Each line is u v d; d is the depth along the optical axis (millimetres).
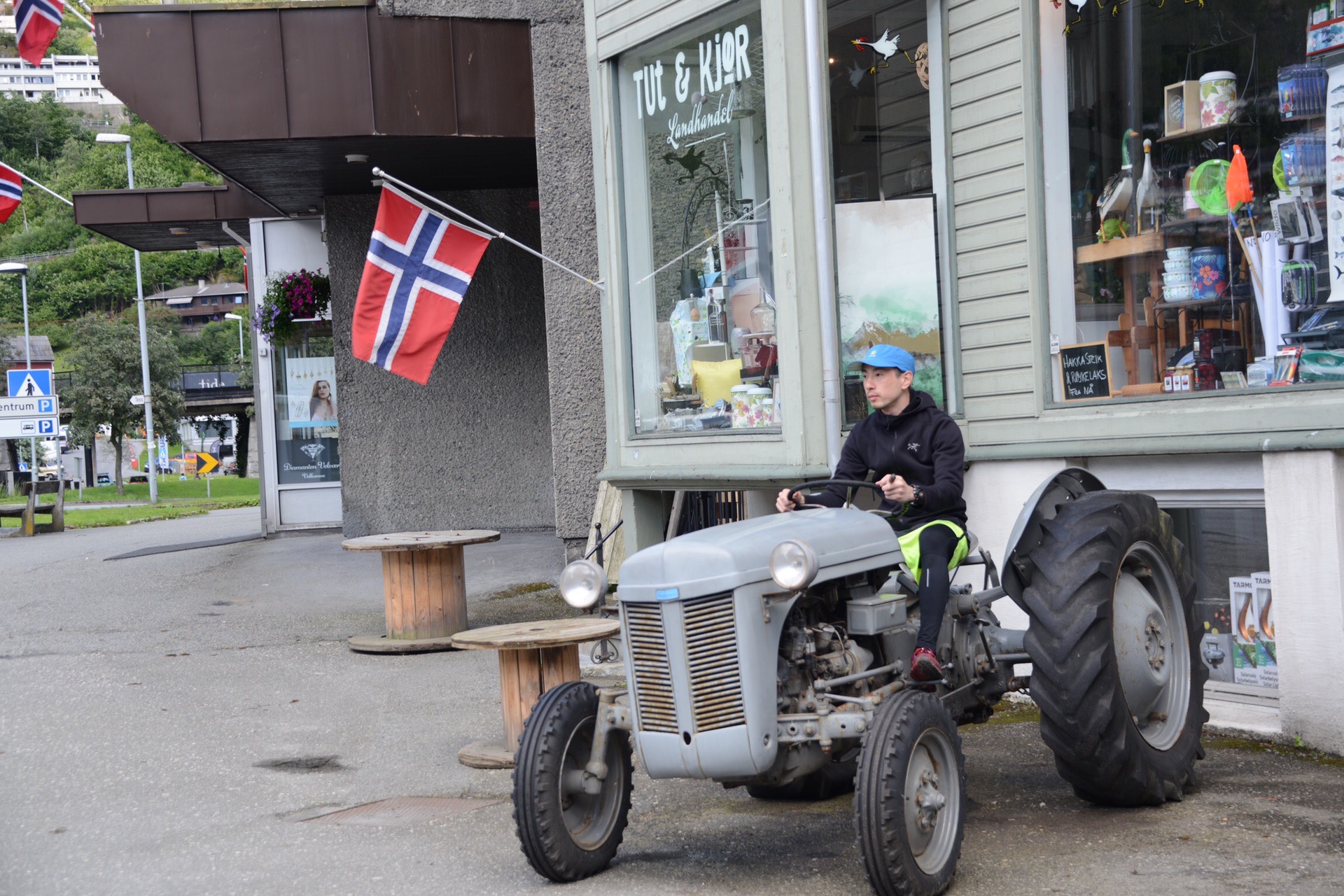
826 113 7102
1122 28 6273
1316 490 5211
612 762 4508
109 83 10484
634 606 4152
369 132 10578
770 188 7270
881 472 5109
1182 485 5852
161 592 11906
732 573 3969
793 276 7090
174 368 54281
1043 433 6422
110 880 4559
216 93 10508
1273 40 5711
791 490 4855
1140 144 6215
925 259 6957
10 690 7902
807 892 4055
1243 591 5746
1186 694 4895
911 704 3947
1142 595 4840
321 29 10531
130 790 5711
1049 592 4527
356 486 14695
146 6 10469
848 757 4395
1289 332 5609
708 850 4570
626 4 8367
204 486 58750
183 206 16109
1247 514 5719
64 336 92812
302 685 7730
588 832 4418
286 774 5875
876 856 3740
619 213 8641
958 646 4801
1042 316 6430
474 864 4555
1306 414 5305
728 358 7836
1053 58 6434
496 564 12258
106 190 16047
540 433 14773
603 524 10289
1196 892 3807
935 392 6965
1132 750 4461
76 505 39469
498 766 5801
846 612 4402
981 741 5809
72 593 12219
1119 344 6215
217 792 5617
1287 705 5348
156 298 116438
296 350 16406
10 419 23562
